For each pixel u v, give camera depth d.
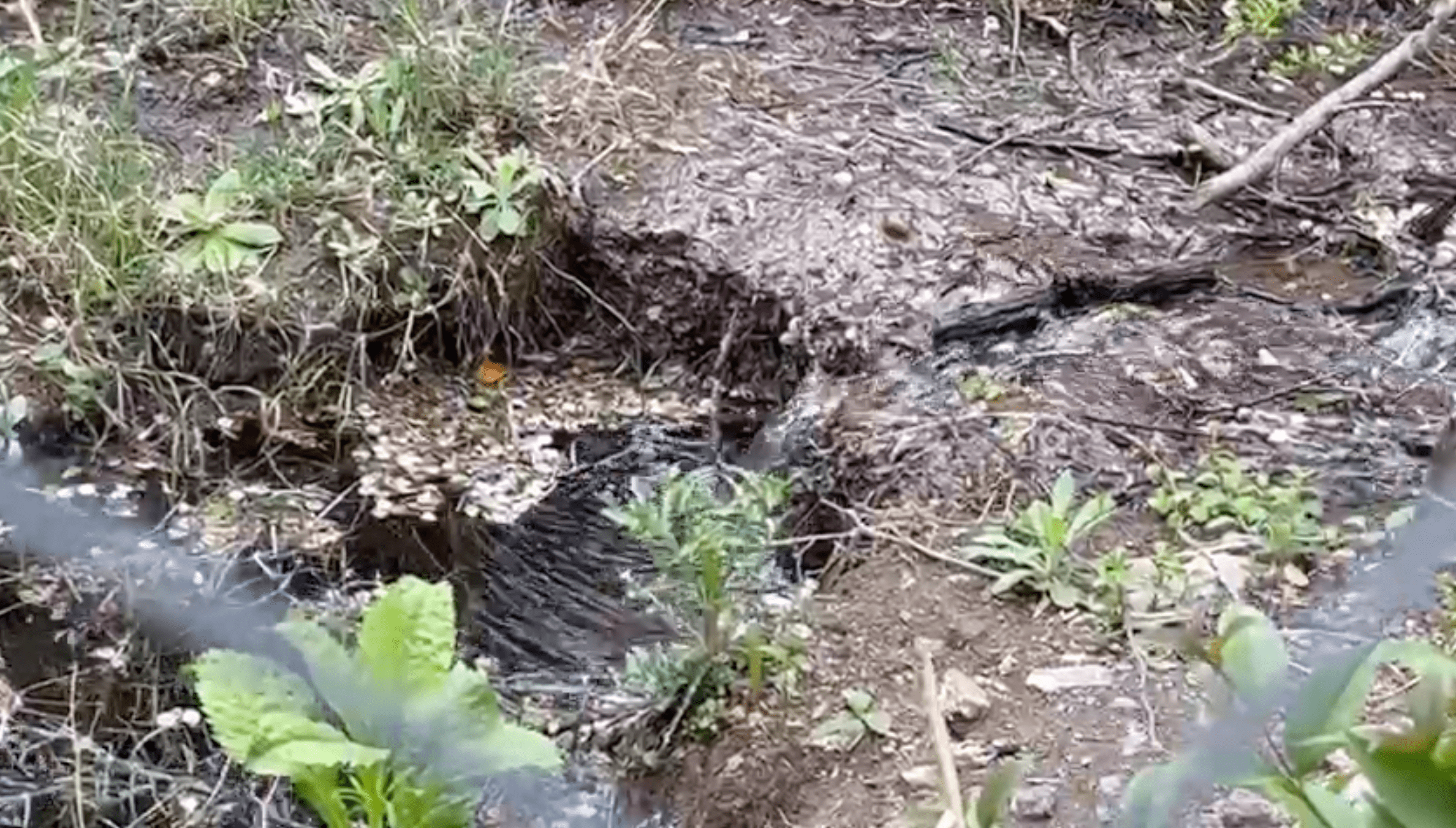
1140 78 4.25
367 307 3.50
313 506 3.25
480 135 3.77
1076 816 2.23
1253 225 3.73
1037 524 2.72
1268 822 2.15
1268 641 1.63
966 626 2.60
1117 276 3.48
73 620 2.92
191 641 2.88
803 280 3.50
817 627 2.63
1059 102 4.14
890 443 3.03
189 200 3.50
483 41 3.94
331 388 3.47
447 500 3.29
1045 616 2.62
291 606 2.98
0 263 3.36
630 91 4.01
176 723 2.73
